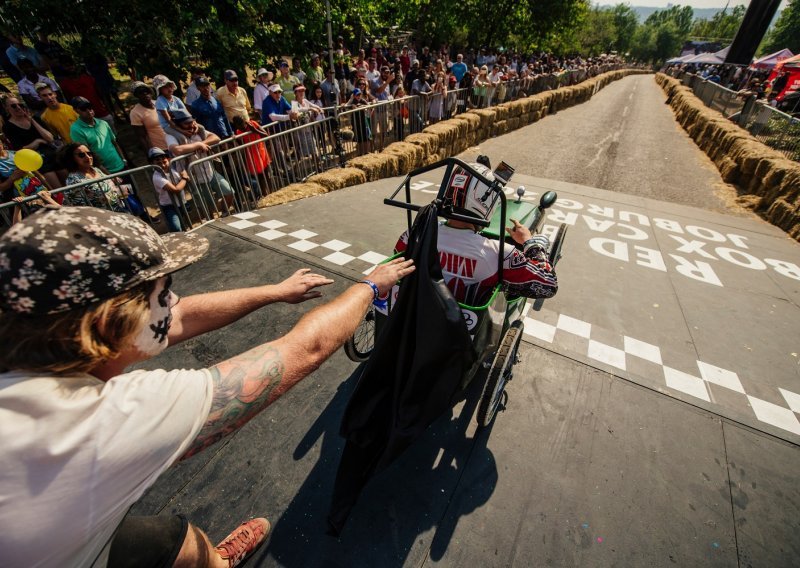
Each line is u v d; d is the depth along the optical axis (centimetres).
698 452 228
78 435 57
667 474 215
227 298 118
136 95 464
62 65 635
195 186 479
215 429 73
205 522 182
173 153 462
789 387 284
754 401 269
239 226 482
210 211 531
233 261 405
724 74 1870
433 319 144
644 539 184
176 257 78
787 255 502
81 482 57
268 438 222
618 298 385
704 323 354
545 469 214
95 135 450
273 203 562
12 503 53
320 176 638
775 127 845
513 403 255
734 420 251
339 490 162
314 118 699
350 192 626
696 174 880
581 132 1292
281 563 168
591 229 555
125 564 105
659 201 697
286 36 841
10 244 58
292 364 82
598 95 2402
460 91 1105
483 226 170
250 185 546
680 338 332
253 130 562
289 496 194
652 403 261
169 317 82
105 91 808
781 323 361
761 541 185
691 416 252
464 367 162
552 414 249
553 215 601
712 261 476
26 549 56
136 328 70
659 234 550
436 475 207
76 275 59
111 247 63
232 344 292
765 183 673
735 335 340
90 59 683
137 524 112
